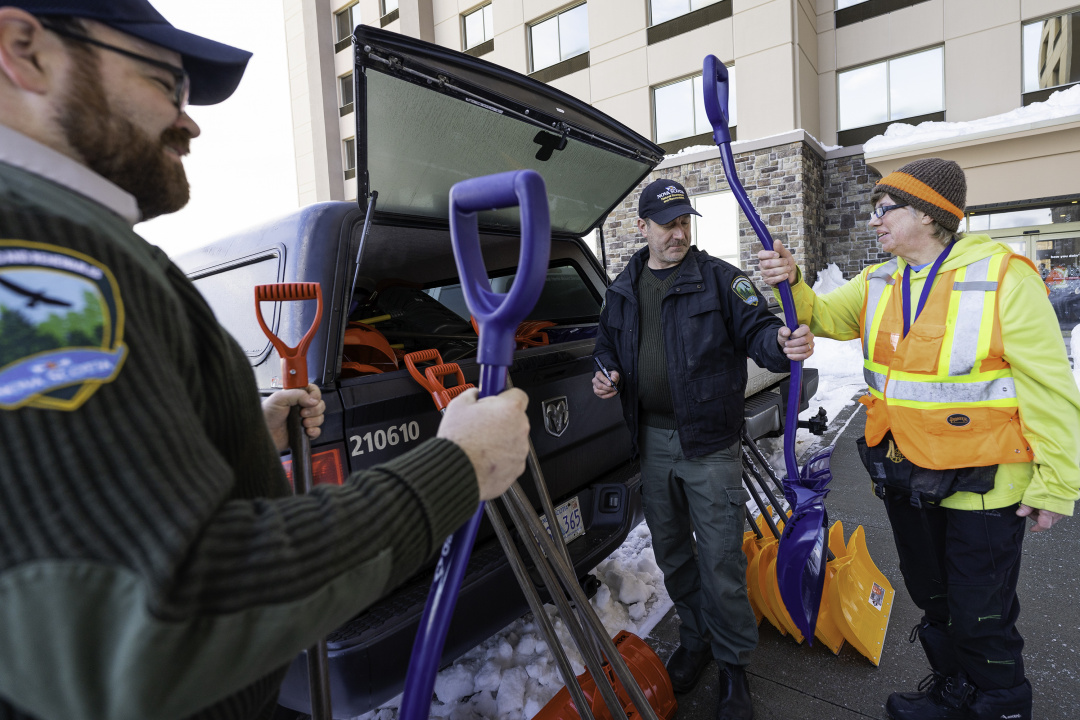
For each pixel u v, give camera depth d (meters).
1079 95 7.77
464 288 0.71
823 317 1.67
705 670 1.92
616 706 1.13
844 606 1.92
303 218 1.60
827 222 10.27
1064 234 8.19
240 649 0.41
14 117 0.49
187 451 0.41
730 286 1.71
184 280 0.57
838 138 10.12
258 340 1.62
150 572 0.36
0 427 0.35
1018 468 1.33
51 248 0.40
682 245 1.76
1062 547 2.63
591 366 2.21
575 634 1.14
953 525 1.42
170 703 0.40
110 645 0.37
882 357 1.50
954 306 1.36
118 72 0.54
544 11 11.59
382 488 0.50
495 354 0.68
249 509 0.44
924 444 1.40
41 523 0.35
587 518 2.11
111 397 0.39
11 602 0.35
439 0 13.41
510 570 1.64
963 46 8.89
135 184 0.58
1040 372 1.24
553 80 11.74
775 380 4.06
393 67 1.48
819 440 4.32
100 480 0.37
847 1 9.73
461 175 1.93
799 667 1.90
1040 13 8.30
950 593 1.44
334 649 1.27
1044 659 1.88
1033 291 1.28
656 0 10.30
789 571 1.56
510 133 1.86
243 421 0.61
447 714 1.79
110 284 0.42
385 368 1.77
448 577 0.71
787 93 9.09
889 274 1.53
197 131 0.66
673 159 10.15
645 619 2.21
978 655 1.43
